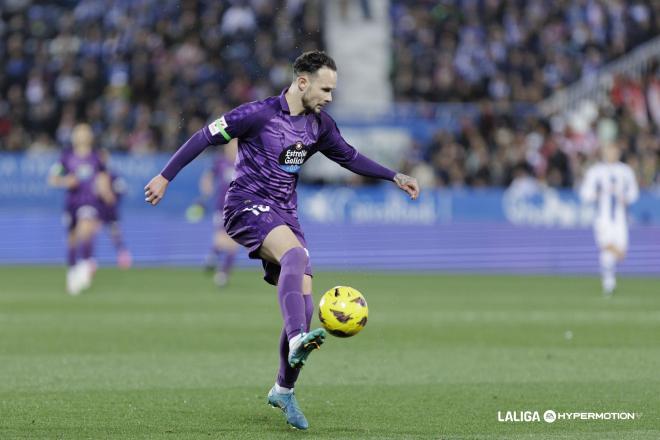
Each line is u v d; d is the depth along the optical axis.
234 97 95.06
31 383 29.39
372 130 85.38
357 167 24.91
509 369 32.41
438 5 104.19
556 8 104.50
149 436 22.02
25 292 61.16
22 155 85.94
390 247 85.44
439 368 32.69
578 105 96.38
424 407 25.84
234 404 26.22
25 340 39.28
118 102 93.94
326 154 24.75
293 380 23.06
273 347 37.66
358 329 22.31
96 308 51.81
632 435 22.38
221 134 23.23
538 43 102.25
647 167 88.19
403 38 101.94
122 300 56.41
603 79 97.50
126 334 41.31
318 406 26.02
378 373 31.67
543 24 103.69
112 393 27.77
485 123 91.06
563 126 93.25
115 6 102.50
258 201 23.52
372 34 103.81
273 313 49.72
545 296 61.03
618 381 30.02
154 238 86.56
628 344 38.56
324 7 103.62
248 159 23.62
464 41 100.94
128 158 85.56
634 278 79.56
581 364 33.47
